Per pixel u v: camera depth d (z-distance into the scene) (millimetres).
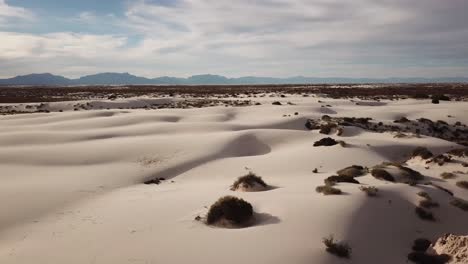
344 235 17875
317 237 17375
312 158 37062
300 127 57438
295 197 22656
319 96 110438
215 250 16094
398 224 20406
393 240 18828
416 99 95500
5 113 76812
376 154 39438
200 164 36875
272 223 19047
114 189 28984
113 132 49438
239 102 94688
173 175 34312
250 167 35375
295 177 31000
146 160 37094
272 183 28750
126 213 21859
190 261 15219
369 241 18062
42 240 18547
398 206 22188
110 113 68688
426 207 22703
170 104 95125
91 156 37594
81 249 16906
